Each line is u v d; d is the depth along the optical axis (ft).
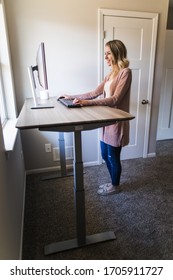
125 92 5.84
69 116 4.28
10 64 7.21
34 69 6.61
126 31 8.47
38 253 4.93
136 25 8.52
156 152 11.25
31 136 8.52
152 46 8.96
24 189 7.46
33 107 5.48
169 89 12.46
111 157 6.74
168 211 6.36
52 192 7.47
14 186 5.17
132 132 9.95
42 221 6.01
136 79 9.21
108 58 6.26
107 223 5.85
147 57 9.06
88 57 8.32
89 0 7.75
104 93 6.84
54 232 5.59
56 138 8.82
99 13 7.94
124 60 6.02
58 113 4.63
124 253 4.86
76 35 7.97
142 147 10.37
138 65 9.02
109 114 4.42
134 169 9.20
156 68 9.39
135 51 8.84
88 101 5.54
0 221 3.28
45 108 5.36
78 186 4.63
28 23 7.41
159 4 8.59
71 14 7.72
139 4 8.37
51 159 9.04
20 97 8.02
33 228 5.75
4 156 4.18
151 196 7.13
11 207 4.43
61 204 6.78
